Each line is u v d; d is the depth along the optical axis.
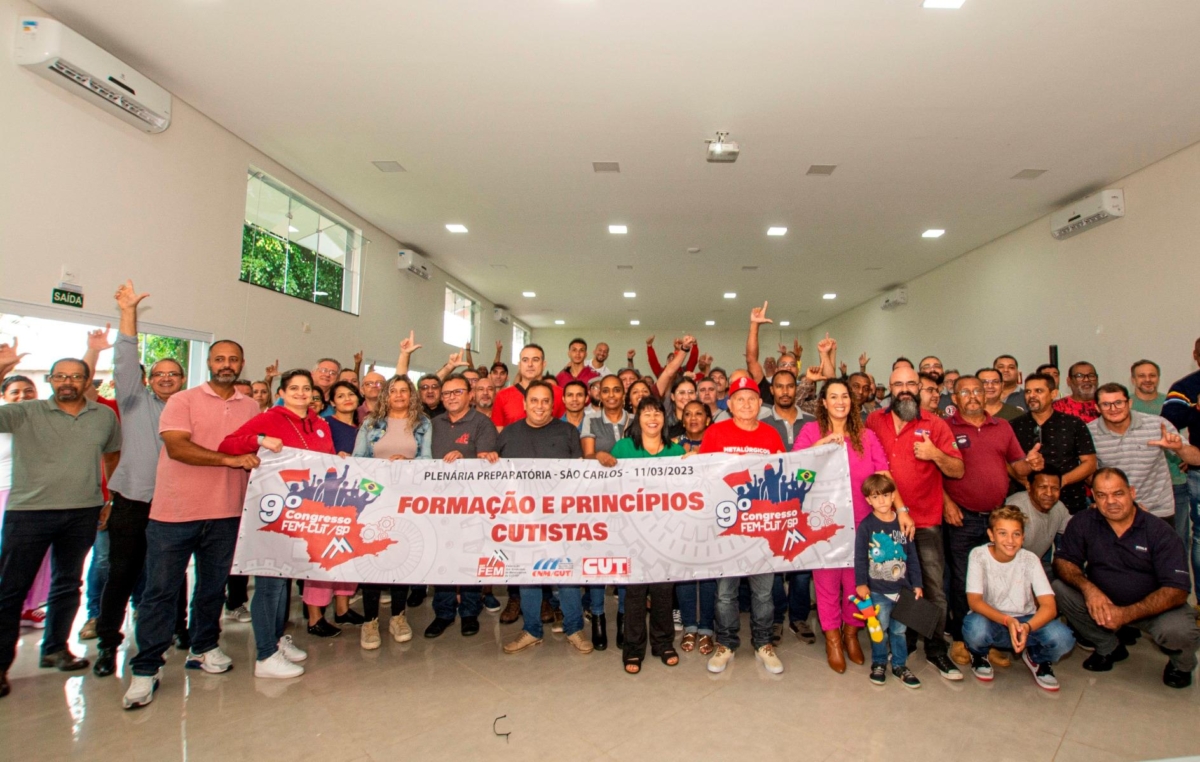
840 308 13.81
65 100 3.89
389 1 3.56
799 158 5.68
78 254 4.00
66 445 2.79
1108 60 4.01
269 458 2.83
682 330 17.58
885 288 11.57
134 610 3.37
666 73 4.28
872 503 2.80
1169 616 2.71
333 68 4.29
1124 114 4.73
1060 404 4.18
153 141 4.57
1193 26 3.63
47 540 2.74
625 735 2.29
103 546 3.25
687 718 2.42
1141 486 3.39
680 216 7.45
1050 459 3.47
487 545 2.89
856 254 9.15
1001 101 4.57
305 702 2.55
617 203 7.02
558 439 3.17
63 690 2.62
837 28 3.73
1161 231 5.55
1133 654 3.16
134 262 4.43
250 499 2.79
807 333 17.36
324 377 4.43
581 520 2.91
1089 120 4.83
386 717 2.42
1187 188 5.29
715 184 6.38
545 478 2.94
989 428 3.18
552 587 3.74
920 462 2.93
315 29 3.84
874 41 3.86
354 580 2.83
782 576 3.40
